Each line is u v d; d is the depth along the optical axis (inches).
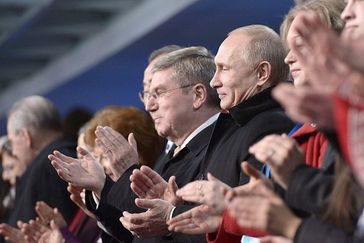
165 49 395.5
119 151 367.6
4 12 836.0
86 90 934.4
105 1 820.6
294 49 272.1
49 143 472.7
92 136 403.5
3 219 525.7
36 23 848.3
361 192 232.8
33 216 456.1
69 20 850.8
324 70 219.3
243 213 237.0
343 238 229.8
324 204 236.8
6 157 510.3
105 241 386.6
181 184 351.6
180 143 362.6
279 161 244.5
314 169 244.2
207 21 730.2
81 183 361.7
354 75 217.8
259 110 319.0
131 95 918.4
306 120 221.1
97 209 365.1
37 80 934.4
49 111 499.2
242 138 314.2
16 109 499.8
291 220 235.8
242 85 330.3
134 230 323.0
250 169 254.4
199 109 359.9
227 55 332.5
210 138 334.3
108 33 837.2
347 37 233.1
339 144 227.1
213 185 279.3
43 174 454.9
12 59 915.4
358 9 255.0
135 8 801.6
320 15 293.0
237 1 665.0
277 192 264.5
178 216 292.5
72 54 887.7
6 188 526.9
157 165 378.6
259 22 725.3
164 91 360.8
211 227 288.2
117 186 360.2
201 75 359.9
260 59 329.7
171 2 722.8
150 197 331.9
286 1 659.4
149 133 402.3
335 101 215.0
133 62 855.7
